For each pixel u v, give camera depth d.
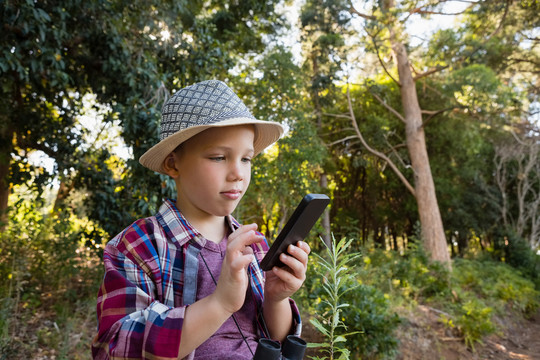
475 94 9.32
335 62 10.31
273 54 8.21
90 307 3.81
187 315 0.68
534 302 8.98
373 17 10.42
